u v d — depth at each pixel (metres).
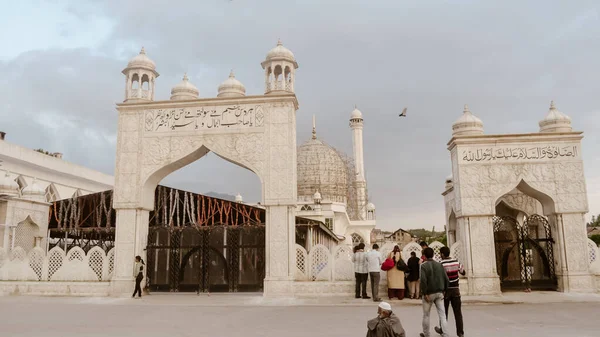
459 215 14.89
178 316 10.34
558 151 14.79
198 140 15.26
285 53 15.51
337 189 37.81
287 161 14.69
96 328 8.73
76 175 34.34
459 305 7.68
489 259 14.32
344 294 13.96
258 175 14.77
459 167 14.92
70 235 22.38
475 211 14.59
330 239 29.64
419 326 8.93
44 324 9.21
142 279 14.60
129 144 15.54
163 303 12.81
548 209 15.07
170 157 15.29
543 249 15.33
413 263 13.44
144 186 15.29
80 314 10.66
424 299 7.62
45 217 19.22
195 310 11.39
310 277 14.43
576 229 14.43
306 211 33.09
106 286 14.85
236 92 15.94
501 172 14.78
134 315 10.50
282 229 14.40
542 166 14.77
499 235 15.21
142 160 15.41
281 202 14.45
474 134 15.13
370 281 14.17
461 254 14.67
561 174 14.69
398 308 11.66
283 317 10.13
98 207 20.02
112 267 15.30
